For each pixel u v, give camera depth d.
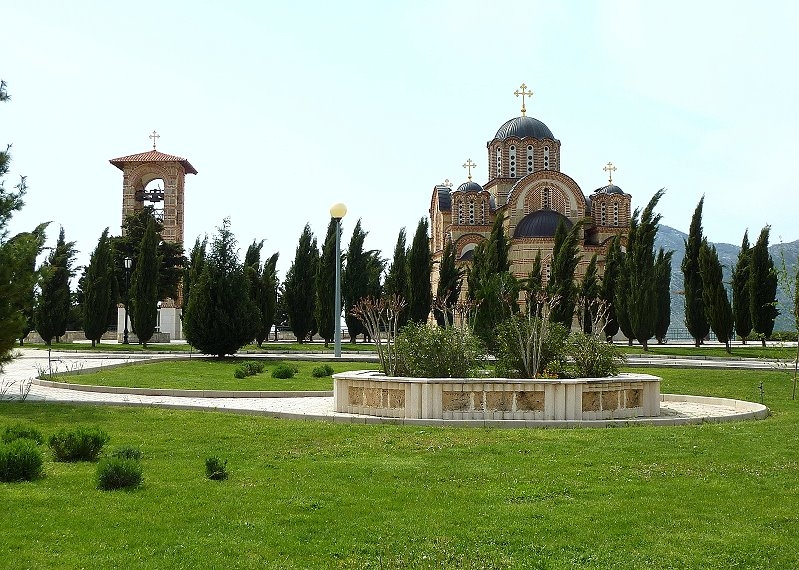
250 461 12.27
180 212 77.19
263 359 38.16
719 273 46.03
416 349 19.52
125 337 58.38
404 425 16.28
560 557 7.67
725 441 13.94
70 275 64.25
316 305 57.88
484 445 13.42
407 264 57.06
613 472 11.28
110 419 16.88
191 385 26.17
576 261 50.66
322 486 10.37
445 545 7.99
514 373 19.88
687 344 60.81
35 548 7.68
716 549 7.90
